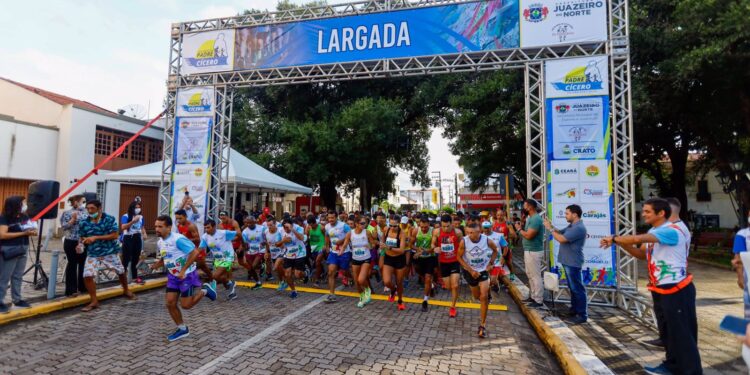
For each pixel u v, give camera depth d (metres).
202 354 4.50
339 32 8.92
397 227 6.96
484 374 4.10
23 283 7.57
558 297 7.21
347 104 21.88
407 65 8.57
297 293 7.98
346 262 7.48
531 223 6.80
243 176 12.24
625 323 5.98
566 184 7.29
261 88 22.14
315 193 25.38
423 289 8.78
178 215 6.23
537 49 7.90
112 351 4.55
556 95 7.46
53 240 15.34
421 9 8.47
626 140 7.35
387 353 4.64
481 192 25.59
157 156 21.08
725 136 14.38
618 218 7.09
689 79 11.42
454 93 19.23
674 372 3.88
